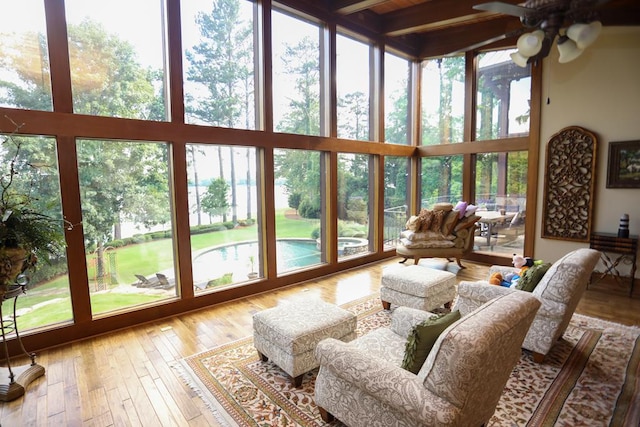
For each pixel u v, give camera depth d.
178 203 3.68
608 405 2.18
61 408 2.23
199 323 3.50
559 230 4.96
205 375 2.58
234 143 4.03
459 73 6.00
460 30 5.90
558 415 2.10
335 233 5.25
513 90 5.44
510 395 2.29
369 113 5.75
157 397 2.33
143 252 3.56
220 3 3.93
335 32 5.00
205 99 3.85
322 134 5.11
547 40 2.90
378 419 1.67
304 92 4.82
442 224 5.45
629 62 4.39
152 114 3.54
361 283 4.77
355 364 1.70
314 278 5.00
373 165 5.89
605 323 3.37
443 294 3.59
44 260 2.60
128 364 2.74
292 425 2.05
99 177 3.26
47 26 2.89
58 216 3.04
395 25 5.50
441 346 1.36
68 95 3.00
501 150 5.52
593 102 4.64
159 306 3.61
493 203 5.76
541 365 2.65
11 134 2.77
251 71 4.25
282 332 2.42
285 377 2.54
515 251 5.54
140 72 3.44
